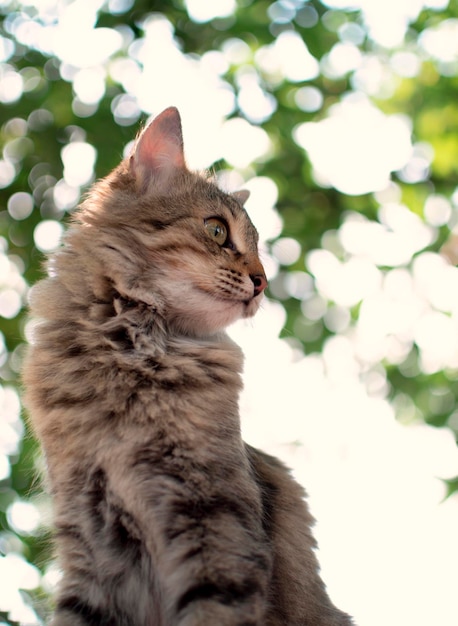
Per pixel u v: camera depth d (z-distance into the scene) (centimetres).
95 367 118
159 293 122
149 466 115
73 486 117
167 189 126
